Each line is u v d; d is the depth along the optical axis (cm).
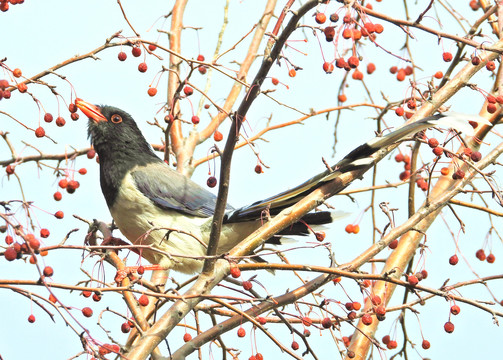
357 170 1027
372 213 1295
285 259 1100
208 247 938
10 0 969
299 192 1047
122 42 923
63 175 1232
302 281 1169
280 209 1088
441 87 1119
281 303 955
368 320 909
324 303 934
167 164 1409
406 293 1141
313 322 1044
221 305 900
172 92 1463
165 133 1280
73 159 1189
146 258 1366
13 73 930
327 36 823
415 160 1158
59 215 925
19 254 712
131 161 1391
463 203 1037
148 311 1167
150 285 1005
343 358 1058
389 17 895
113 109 1416
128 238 1394
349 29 825
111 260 1110
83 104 1409
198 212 1366
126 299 1012
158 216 1348
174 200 1358
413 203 1155
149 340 899
